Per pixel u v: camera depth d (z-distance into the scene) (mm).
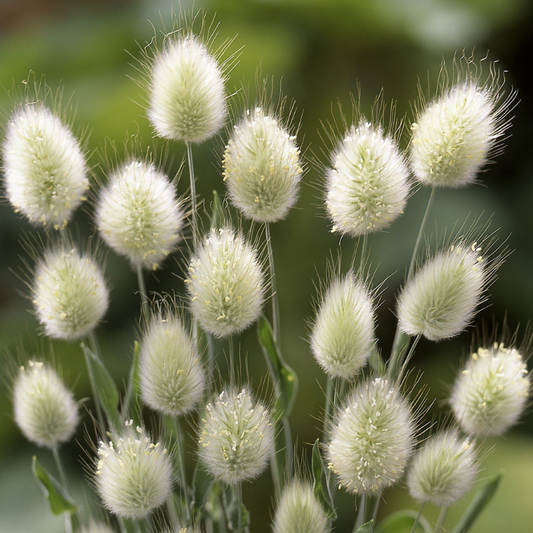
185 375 701
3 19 1458
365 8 1203
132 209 710
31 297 735
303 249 1206
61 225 727
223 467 697
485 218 1246
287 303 1201
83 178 724
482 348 730
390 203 708
